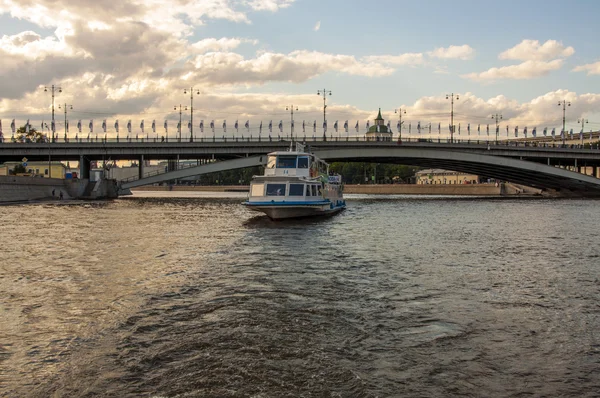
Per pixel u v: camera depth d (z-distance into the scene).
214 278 16.30
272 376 8.34
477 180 186.88
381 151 90.19
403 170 199.38
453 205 70.88
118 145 90.25
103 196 95.19
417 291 14.77
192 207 65.06
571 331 11.06
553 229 34.88
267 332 10.57
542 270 18.69
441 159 92.62
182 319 11.51
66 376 8.38
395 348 9.77
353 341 10.12
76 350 9.55
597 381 8.43
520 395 7.87
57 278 16.47
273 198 39.25
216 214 50.19
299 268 18.28
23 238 28.14
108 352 9.42
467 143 96.12
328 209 47.62
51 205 66.62
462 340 10.34
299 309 12.43
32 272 17.58
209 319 11.48
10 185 71.62
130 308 12.51
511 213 52.50
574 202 81.06
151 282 15.69
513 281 16.52
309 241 26.66
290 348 9.63
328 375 8.42
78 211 53.84
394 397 7.68
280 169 42.06
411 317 11.95
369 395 7.72
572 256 22.34
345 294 14.17
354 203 78.00
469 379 8.41
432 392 7.89
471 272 18.08
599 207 64.88
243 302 13.08
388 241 27.02
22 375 8.43
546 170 95.69
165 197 108.81
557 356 9.53
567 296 14.44
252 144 89.94
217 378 8.25
